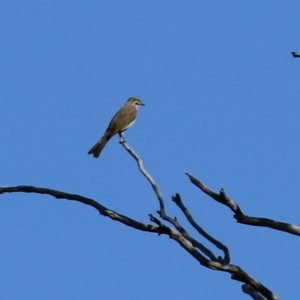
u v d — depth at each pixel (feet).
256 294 43.09
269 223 40.57
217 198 39.52
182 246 41.47
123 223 42.14
